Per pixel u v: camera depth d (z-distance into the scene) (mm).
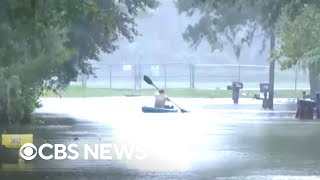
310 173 50812
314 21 129625
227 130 89938
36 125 96938
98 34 99750
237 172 51438
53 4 52188
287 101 181250
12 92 89938
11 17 48438
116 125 97250
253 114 126688
